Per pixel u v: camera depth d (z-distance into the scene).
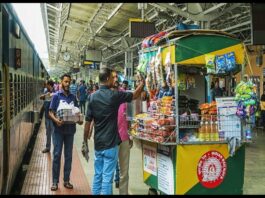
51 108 6.39
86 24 22.58
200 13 11.24
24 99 7.82
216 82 7.12
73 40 32.91
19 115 6.57
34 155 9.69
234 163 5.22
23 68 7.72
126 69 21.55
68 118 6.33
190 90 5.85
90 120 5.12
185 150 5.03
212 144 5.11
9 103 5.02
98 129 5.00
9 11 5.41
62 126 6.42
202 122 5.10
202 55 5.09
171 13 13.88
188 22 14.39
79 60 37.69
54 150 6.48
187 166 5.04
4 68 5.01
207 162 5.11
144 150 5.90
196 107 5.55
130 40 21.59
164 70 5.31
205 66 5.43
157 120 5.19
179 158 5.02
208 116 5.12
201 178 5.09
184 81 5.69
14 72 5.99
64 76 6.40
